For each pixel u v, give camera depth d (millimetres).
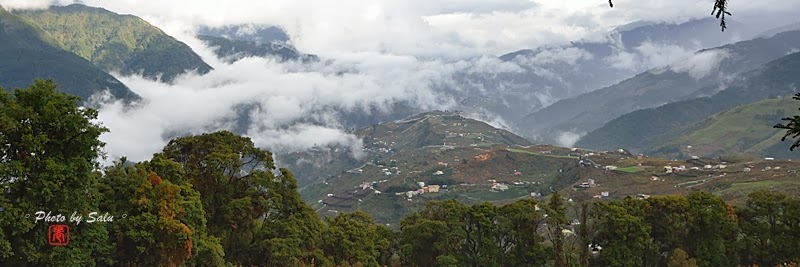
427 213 74438
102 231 42875
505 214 69875
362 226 72250
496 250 69312
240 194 61188
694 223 68375
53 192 38969
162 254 46188
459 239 70000
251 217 60188
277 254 59000
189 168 58406
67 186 39656
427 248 70375
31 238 38656
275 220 64438
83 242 41750
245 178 61594
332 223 72625
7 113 37781
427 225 69188
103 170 47938
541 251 68562
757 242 69750
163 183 47031
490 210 70375
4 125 36750
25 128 37906
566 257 67312
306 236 63406
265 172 62656
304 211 66125
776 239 68062
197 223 50844
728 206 70812
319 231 67000
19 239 37781
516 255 69438
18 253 37969
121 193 46656
